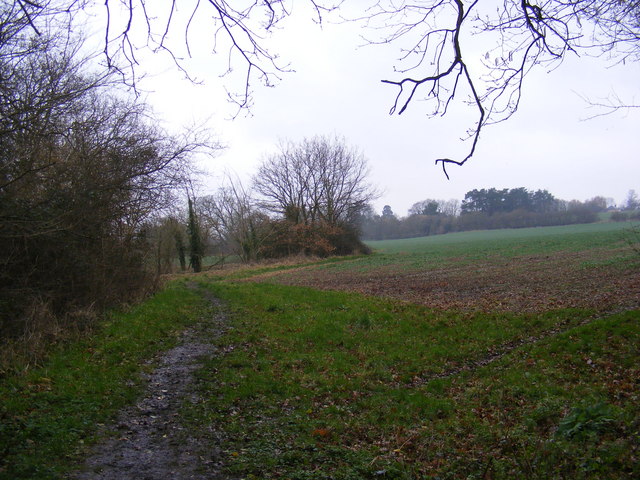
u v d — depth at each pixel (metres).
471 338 15.01
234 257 61.31
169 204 19.88
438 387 11.10
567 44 6.13
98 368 10.70
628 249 39.06
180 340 14.65
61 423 7.73
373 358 13.20
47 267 14.15
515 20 6.12
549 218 114.69
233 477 6.45
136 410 8.97
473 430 8.28
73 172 14.44
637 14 6.97
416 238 122.44
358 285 29.64
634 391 9.20
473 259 43.41
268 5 5.14
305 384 11.05
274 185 59.62
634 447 5.86
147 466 6.72
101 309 15.64
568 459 6.02
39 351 10.89
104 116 16.09
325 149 60.22
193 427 8.27
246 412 9.16
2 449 6.58
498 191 123.00
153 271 23.56
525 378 10.89
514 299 20.75
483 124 5.92
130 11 4.98
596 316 15.88
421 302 21.55
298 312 19.17
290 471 6.66
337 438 8.08
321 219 60.75
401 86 5.95
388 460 7.14
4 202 11.70
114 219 17.66
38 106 11.36
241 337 15.09
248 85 5.72
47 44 11.62
